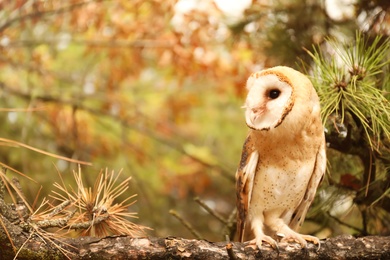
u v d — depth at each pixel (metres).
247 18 9.28
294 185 6.13
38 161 11.33
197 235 7.24
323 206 7.00
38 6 10.30
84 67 12.91
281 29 8.65
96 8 10.66
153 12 10.63
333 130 6.44
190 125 14.76
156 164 13.26
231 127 14.49
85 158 12.41
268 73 5.84
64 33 11.80
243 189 6.21
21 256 4.86
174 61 11.02
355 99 5.94
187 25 10.48
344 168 7.20
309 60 8.23
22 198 4.75
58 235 5.01
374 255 5.19
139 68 11.85
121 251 4.92
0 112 11.54
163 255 4.94
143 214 11.93
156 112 13.84
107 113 11.98
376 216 7.40
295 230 6.49
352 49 6.24
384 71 6.90
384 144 6.41
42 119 12.11
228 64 10.96
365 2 8.03
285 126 5.82
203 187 13.60
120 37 11.02
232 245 5.24
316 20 8.52
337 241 5.30
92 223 5.16
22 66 11.47
